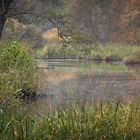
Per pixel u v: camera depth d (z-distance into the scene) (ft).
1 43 91.20
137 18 321.52
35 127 36.86
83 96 80.28
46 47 268.21
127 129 37.37
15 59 81.97
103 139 35.78
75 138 35.58
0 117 38.75
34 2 128.16
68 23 116.16
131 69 155.02
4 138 34.99
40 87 84.23
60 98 77.00
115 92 85.51
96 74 133.59
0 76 62.44
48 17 116.78
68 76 126.62
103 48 250.78
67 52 261.44
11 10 117.39
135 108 41.73
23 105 67.21
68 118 38.04
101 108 40.14
